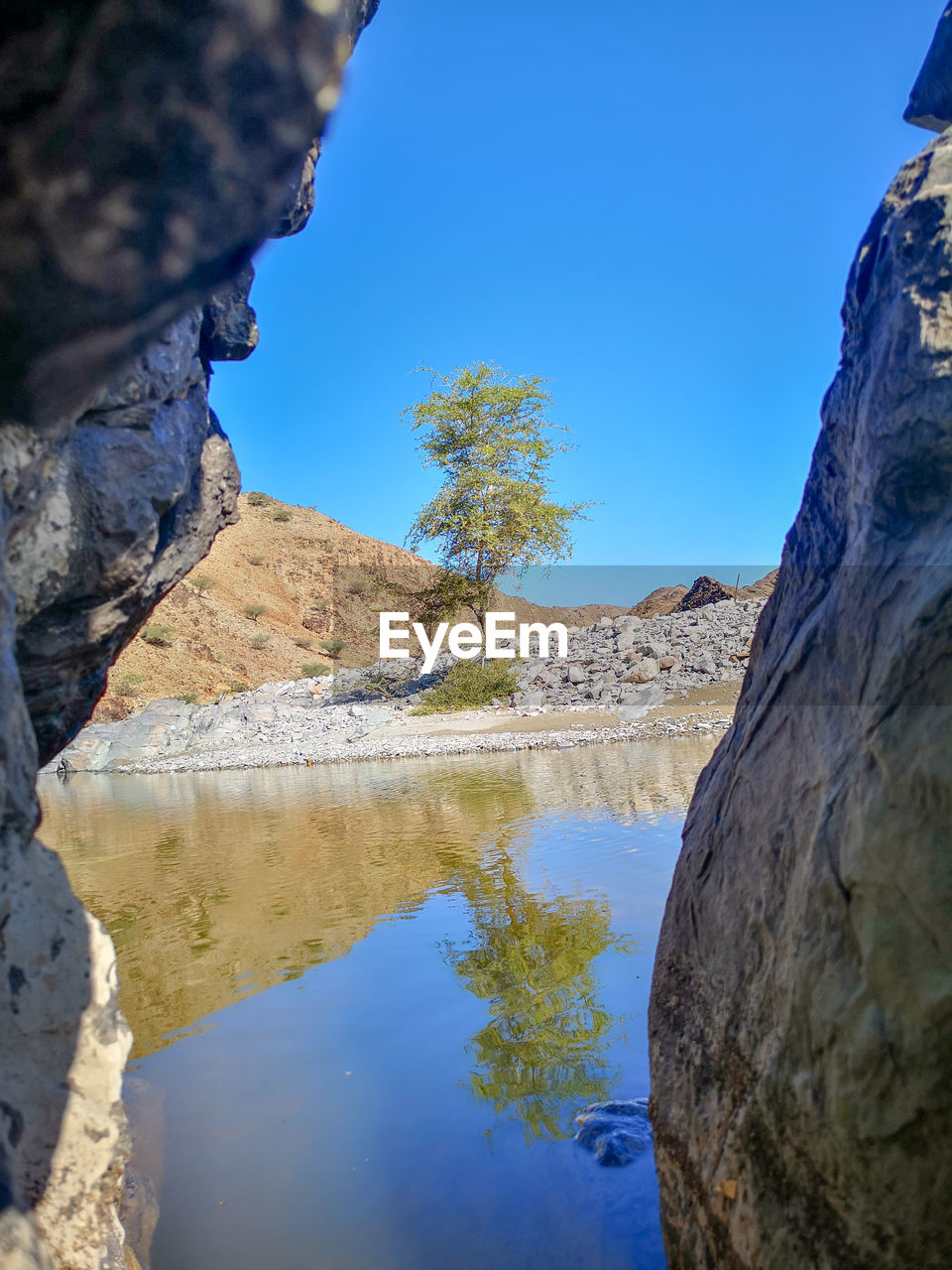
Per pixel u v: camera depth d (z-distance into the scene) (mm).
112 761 18344
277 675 38750
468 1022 3807
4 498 1773
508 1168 2691
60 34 698
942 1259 1357
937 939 1356
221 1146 2910
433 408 20797
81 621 2639
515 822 8219
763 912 1901
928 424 1759
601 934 4828
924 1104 1358
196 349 3053
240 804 11273
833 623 1956
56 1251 1555
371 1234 2402
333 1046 3645
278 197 827
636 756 12047
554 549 21344
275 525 58156
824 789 1727
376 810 9672
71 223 765
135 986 4543
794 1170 1593
